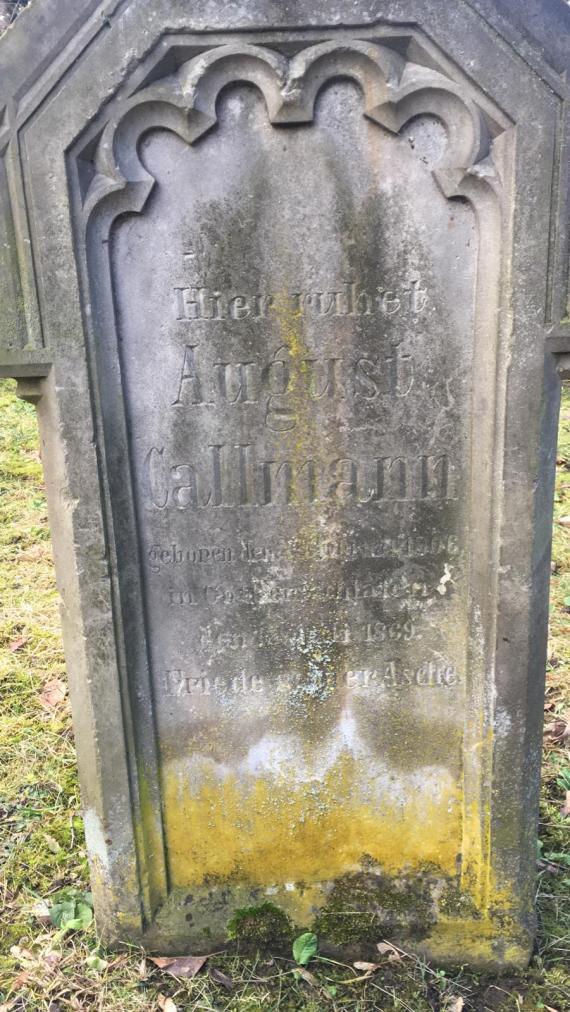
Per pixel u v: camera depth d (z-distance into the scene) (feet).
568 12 2.51
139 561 3.01
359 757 3.29
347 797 3.34
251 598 3.10
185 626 3.12
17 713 4.78
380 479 2.98
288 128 2.62
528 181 2.61
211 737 3.25
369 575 3.09
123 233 2.70
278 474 2.97
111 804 3.18
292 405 2.90
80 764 3.20
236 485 2.97
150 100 2.54
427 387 2.89
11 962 3.30
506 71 2.54
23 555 6.58
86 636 2.99
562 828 3.91
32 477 8.09
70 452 2.81
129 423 2.88
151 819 3.29
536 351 2.75
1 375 2.72
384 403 2.90
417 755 3.28
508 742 3.13
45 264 2.63
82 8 2.46
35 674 5.11
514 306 2.71
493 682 3.08
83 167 2.60
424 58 2.56
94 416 2.79
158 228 2.70
